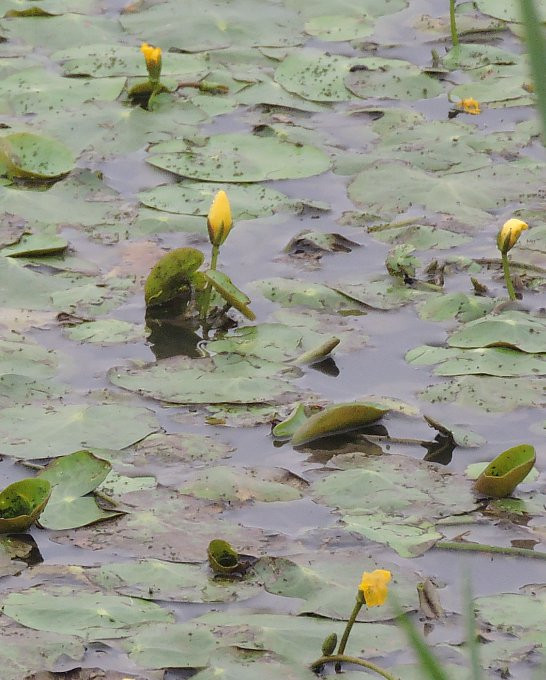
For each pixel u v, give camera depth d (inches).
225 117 372.8
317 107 383.6
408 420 232.7
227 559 187.0
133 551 189.3
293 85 395.2
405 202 323.6
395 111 378.0
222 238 266.5
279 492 206.7
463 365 249.3
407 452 223.0
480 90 395.2
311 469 215.5
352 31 438.0
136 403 234.2
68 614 172.2
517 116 378.6
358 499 205.6
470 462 219.5
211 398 235.3
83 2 454.3
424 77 399.9
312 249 301.0
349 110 381.7
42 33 426.3
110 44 420.5
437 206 322.3
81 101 374.9
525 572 188.5
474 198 325.7
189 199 320.8
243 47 422.9
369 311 274.5
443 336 263.7
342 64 408.2
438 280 287.0
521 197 327.3
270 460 217.8
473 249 302.5
